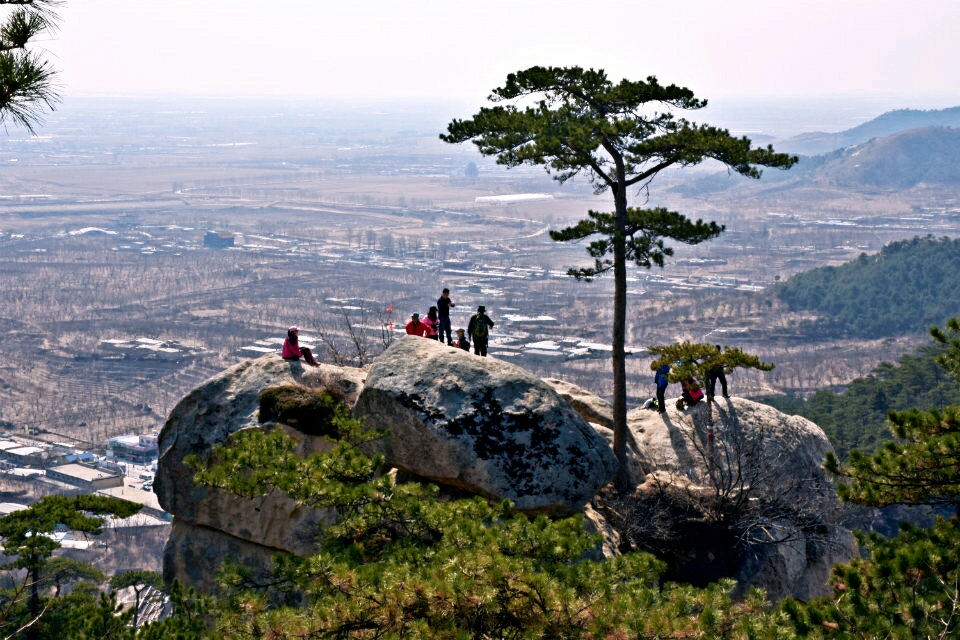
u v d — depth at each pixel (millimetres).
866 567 16344
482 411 23547
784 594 26500
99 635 28203
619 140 26922
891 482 17750
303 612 15422
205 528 25703
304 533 24375
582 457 23484
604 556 23453
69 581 52125
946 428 17922
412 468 23641
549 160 28172
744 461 28953
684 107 27078
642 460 29219
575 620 14336
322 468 18984
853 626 14570
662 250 27453
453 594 14414
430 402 23688
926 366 108312
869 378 111375
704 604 14406
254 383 26562
